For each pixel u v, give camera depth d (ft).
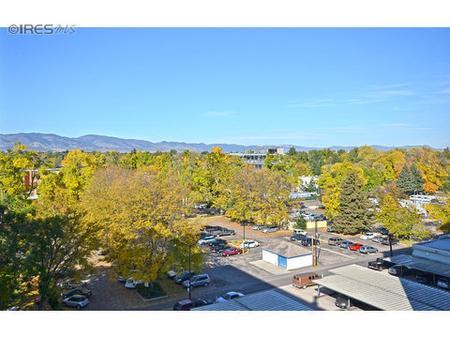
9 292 39.73
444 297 47.06
